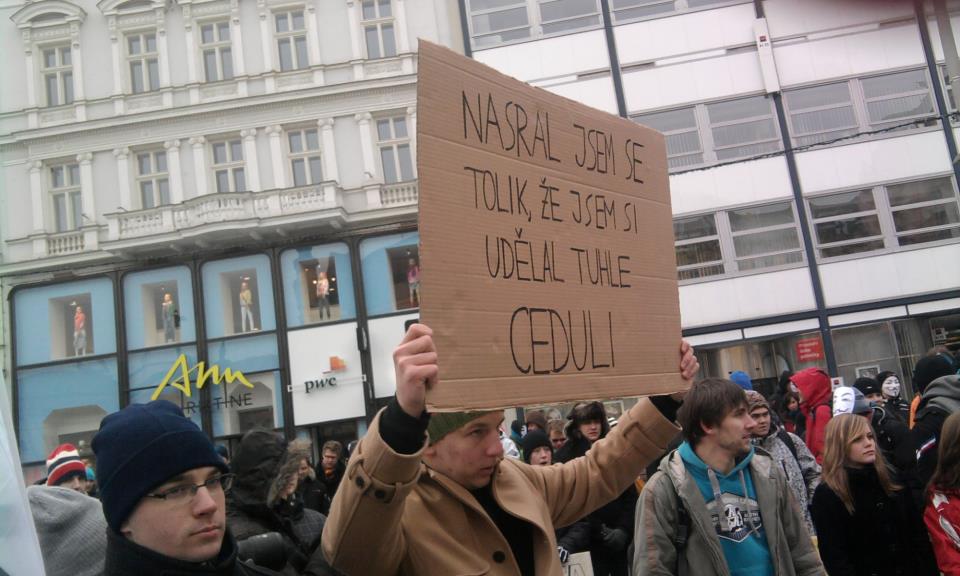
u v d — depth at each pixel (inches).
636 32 751.7
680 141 737.6
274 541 115.2
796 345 713.0
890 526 151.3
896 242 710.5
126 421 77.2
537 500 95.0
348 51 834.8
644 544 131.3
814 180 722.2
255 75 834.2
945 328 706.8
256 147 824.9
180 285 816.9
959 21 717.3
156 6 847.7
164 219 810.2
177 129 832.3
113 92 842.2
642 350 101.1
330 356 791.1
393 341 792.9
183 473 75.5
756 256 719.1
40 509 102.3
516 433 386.9
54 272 828.6
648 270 105.7
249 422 795.4
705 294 718.5
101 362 812.6
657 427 105.4
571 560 181.6
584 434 228.8
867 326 708.0
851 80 729.6
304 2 842.8
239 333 803.4
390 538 77.0
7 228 836.6
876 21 729.0
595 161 102.7
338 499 76.5
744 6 743.7
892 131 721.0
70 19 853.2
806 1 737.0
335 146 821.2
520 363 84.4
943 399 184.5
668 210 112.3
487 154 87.5
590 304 95.5
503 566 85.2
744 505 131.3
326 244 812.0
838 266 711.7
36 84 850.1
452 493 86.0
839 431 153.6
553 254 92.4
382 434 72.2
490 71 90.2
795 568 132.5
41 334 823.1
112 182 836.0
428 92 82.4
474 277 82.3
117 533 75.9
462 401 77.1
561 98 99.6
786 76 734.5
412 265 804.6
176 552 74.9
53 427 810.2
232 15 842.8
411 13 829.8
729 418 130.4
